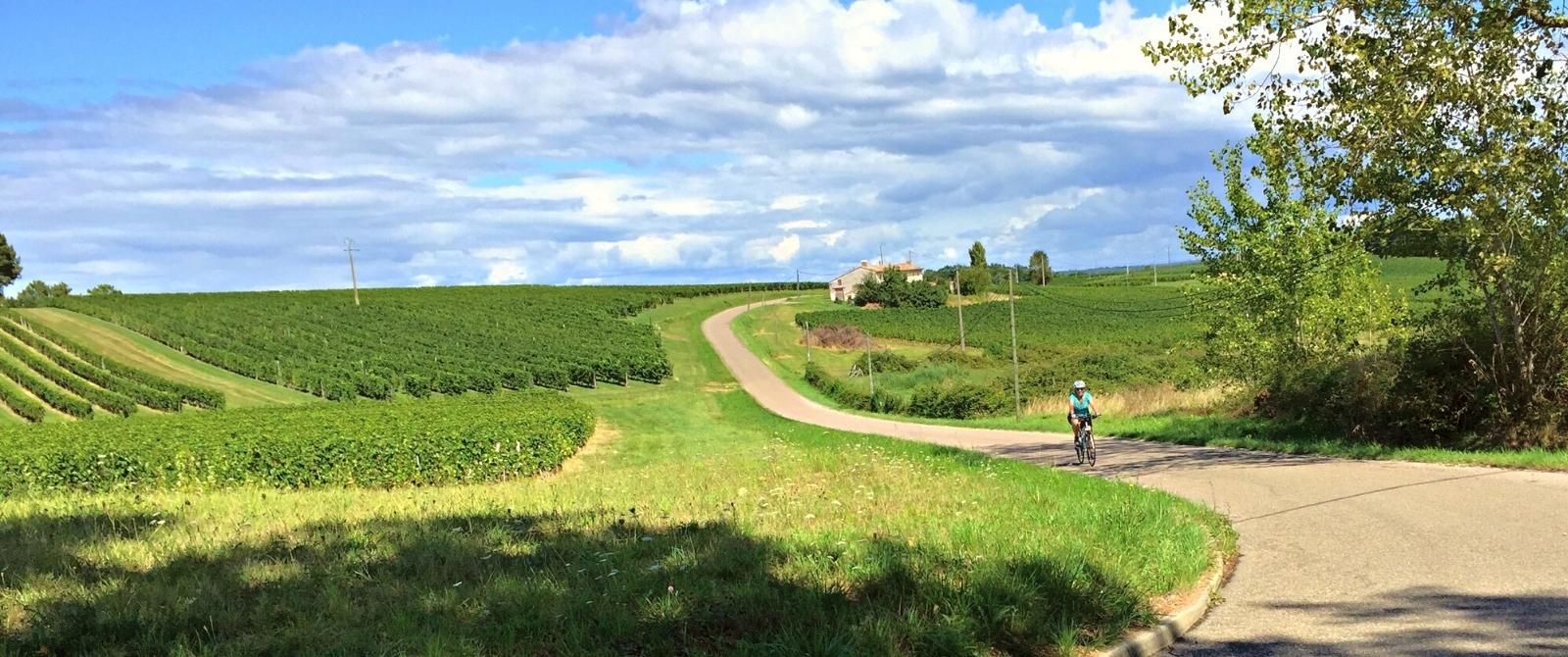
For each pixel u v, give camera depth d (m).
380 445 24.17
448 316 104.62
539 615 5.37
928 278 152.12
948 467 15.74
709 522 8.81
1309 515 10.42
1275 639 5.78
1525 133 14.29
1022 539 7.48
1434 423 16.80
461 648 4.72
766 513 9.53
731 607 5.55
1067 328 96.00
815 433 36.09
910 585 5.97
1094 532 7.95
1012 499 10.73
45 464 21.41
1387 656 5.31
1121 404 35.66
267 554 7.45
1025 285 143.00
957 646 4.96
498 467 25.66
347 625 5.31
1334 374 19.52
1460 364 16.66
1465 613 6.09
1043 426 33.91
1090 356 65.06
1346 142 15.28
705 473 15.99
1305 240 21.33
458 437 25.17
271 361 70.44
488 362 75.50
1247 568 7.94
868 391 66.81
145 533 8.81
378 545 7.84
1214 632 6.01
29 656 4.97
